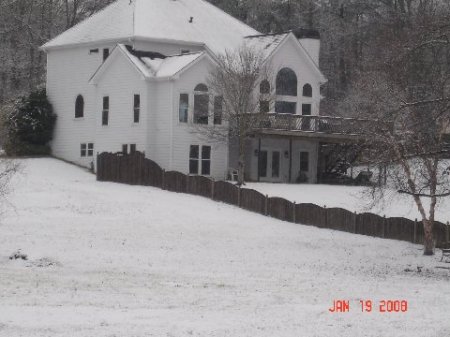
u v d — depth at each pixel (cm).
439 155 5047
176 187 7012
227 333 2541
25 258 4325
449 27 4603
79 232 5291
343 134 7969
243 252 5078
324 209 6144
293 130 7806
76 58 8812
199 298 3306
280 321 2792
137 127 7794
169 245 5103
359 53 11194
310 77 8475
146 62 7906
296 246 5419
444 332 2655
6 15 10988
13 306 2941
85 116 8675
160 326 2630
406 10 11106
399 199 6669
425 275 4588
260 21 12112
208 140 7719
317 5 11706
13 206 5728
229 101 7512
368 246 5594
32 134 8912
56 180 7444
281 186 7556
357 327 2722
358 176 8125
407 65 5297
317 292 3644
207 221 5966
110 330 2545
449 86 5125
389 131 5069
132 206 6238
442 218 6556
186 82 7644
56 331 2512
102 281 3706
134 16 8462
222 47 8462
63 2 11631
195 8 9050
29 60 10975
